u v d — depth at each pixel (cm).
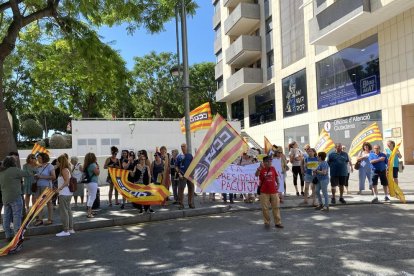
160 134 2952
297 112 2866
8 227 786
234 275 504
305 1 2670
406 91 1866
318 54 2570
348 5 1978
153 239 753
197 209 1046
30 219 748
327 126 2047
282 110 3088
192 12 1326
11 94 3469
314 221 866
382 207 1036
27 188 959
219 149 1038
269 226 834
